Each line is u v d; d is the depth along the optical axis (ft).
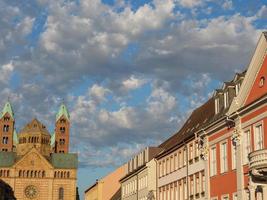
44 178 606.55
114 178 446.19
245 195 153.38
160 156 261.85
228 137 169.27
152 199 263.90
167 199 246.27
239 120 159.53
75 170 615.16
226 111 175.01
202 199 192.75
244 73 171.22
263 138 143.84
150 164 273.13
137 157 317.01
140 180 299.17
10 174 599.98
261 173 132.26
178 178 228.63
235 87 177.68
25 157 607.78
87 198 521.24
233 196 162.50
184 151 221.87
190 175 210.59
